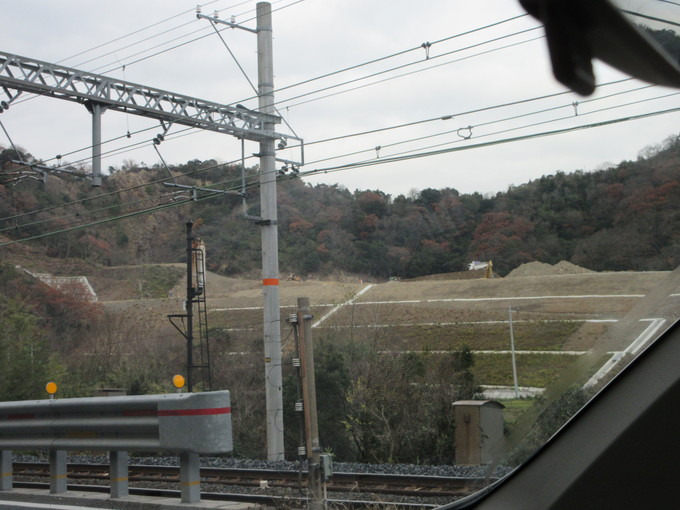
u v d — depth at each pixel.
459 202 64.50
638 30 1.58
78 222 67.31
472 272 53.47
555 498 2.01
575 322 27.20
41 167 15.52
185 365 36.38
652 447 1.88
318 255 70.38
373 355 24.48
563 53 1.61
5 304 33.12
